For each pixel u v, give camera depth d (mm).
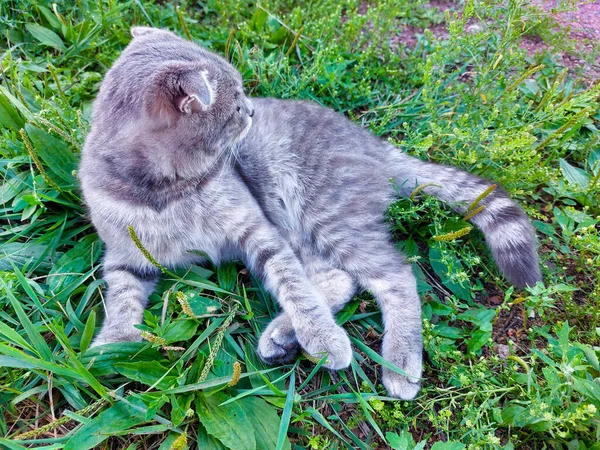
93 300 442
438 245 484
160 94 363
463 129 508
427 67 521
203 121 398
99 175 416
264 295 466
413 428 397
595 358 371
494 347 441
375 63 673
